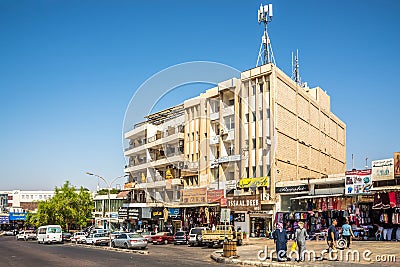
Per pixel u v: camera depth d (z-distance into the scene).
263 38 46.84
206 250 32.56
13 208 116.88
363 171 33.44
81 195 71.12
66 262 22.72
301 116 49.16
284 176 43.84
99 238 43.84
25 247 39.66
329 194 37.38
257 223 43.25
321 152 54.50
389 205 30.38
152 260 23.64
